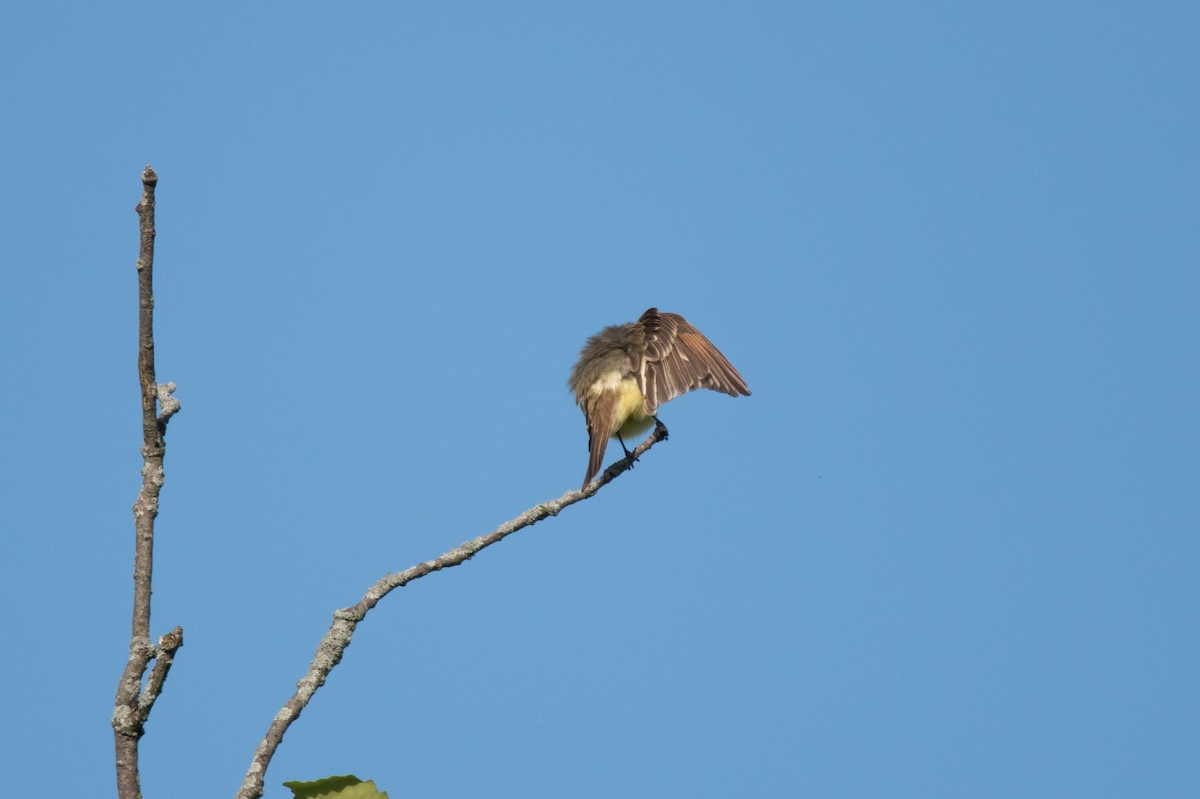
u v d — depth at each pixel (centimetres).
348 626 820
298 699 775
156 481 739
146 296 741
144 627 710
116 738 683
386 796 732
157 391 753
